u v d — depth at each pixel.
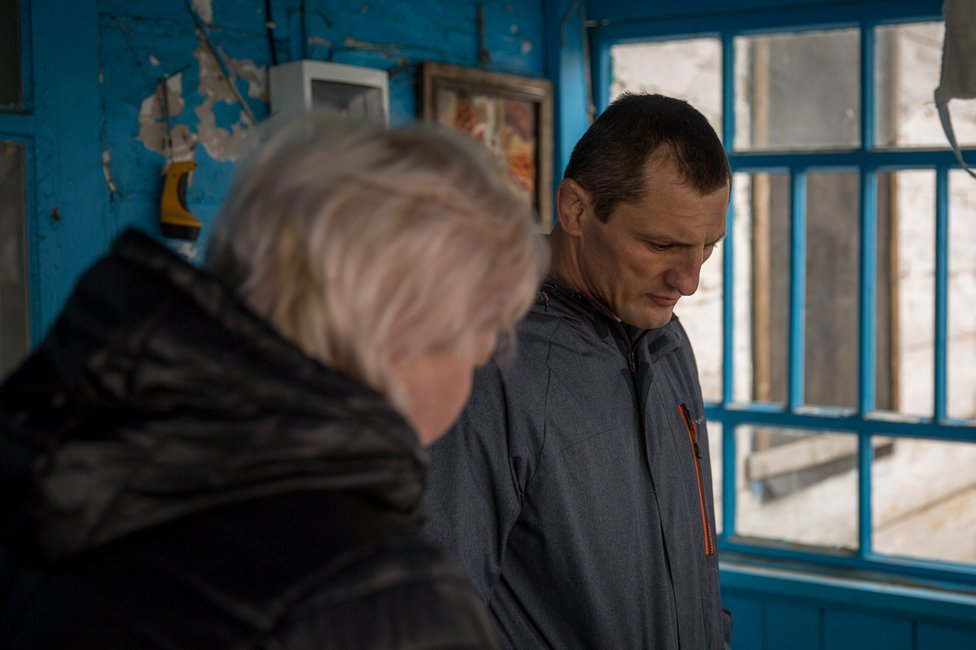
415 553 0.64
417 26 2.66
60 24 1.89
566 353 1.36
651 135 1.30
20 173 1.85
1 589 0.68
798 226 2.91
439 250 0.65
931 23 2.70
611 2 3.05
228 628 0.58
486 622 0.67
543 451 1.32
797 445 4.87
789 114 4.45
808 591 2.87
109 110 1.99
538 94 2.97
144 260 0.64
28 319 1.87
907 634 2.78
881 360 5.10
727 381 3.06
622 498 1.37
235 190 0.68
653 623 1.41
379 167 0.65
